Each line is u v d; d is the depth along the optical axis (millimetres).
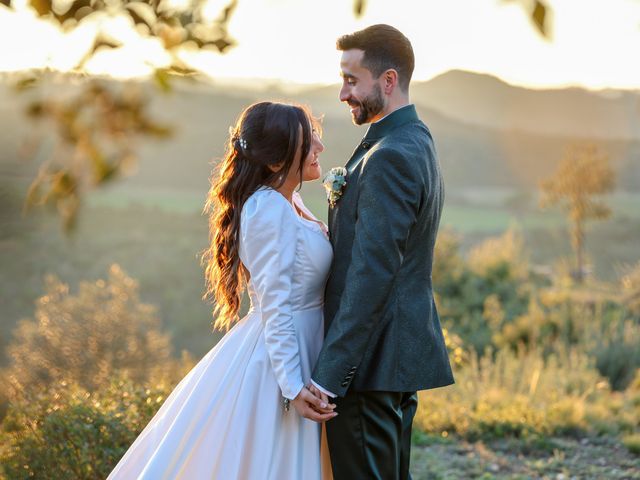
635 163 59938
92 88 917
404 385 2227
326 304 2328
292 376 2211
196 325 26422
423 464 4066
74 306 9062
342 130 61406
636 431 4906
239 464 2287
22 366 8242
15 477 3088
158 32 998
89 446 3139
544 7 683
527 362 7082
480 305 12602
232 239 2365
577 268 17922
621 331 10102
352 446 2262
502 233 42906
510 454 4359
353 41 2262
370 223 2070
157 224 40656
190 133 60594
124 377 3811
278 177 2338
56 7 974
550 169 63406
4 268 28625
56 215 875
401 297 2240
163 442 2354
